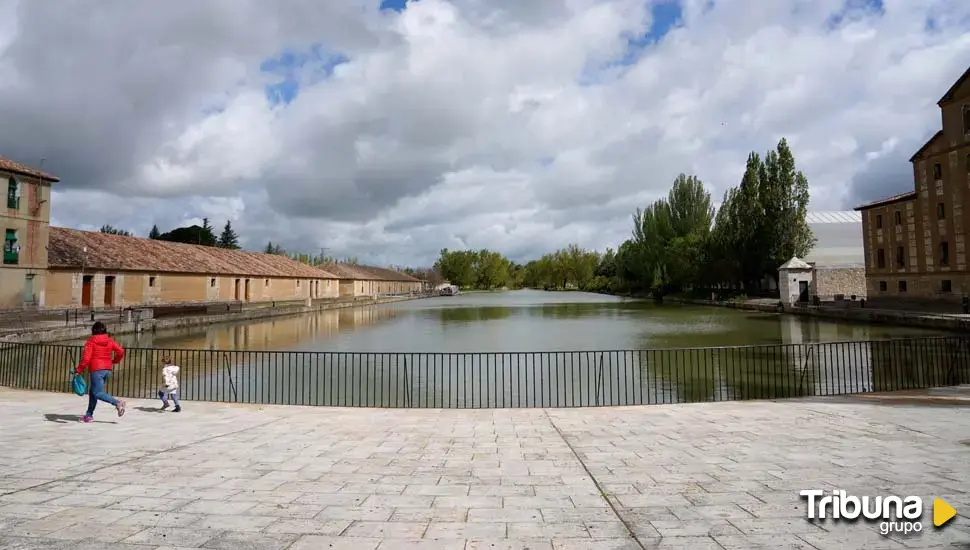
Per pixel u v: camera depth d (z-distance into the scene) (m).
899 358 18.95
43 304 32.75
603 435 7.79
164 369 10.02
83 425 8.54
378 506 4.98
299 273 66.75
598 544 4.11
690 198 76.25
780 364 18.47
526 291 167.62
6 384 14.88
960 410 9.07
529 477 5.86
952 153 35.91
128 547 4.03
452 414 9.46
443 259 171.38
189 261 46.75
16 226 31.23
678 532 4.32
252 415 9.42
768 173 54.47
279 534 4.31
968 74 34.59
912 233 39.41
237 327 36.34
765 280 59.84
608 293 117.44
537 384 16.72
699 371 16.75
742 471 5.93
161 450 7.02
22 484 5.56
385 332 33.25
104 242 40.47
